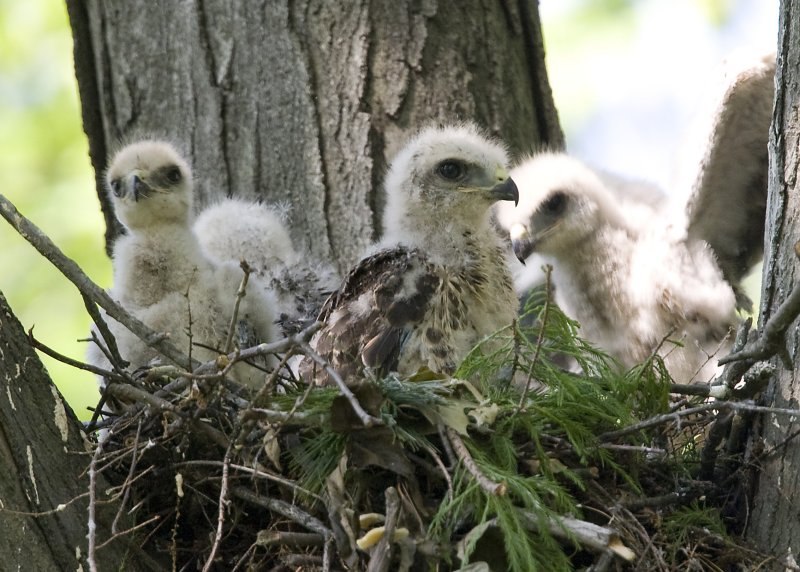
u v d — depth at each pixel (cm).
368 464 823
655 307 1197
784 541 850
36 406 834
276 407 836
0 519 798
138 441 834
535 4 1330
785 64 902
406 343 991
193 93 1272
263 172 1250
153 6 1290
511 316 1063
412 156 1085
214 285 1088
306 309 1183
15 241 1697
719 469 907
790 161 891
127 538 844
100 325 871
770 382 885
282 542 812
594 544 782
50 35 1772
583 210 1220
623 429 871
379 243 1128
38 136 1736
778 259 891
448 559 795
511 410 857
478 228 1077
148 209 1107
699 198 1180
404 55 1266
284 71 1260
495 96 1289
